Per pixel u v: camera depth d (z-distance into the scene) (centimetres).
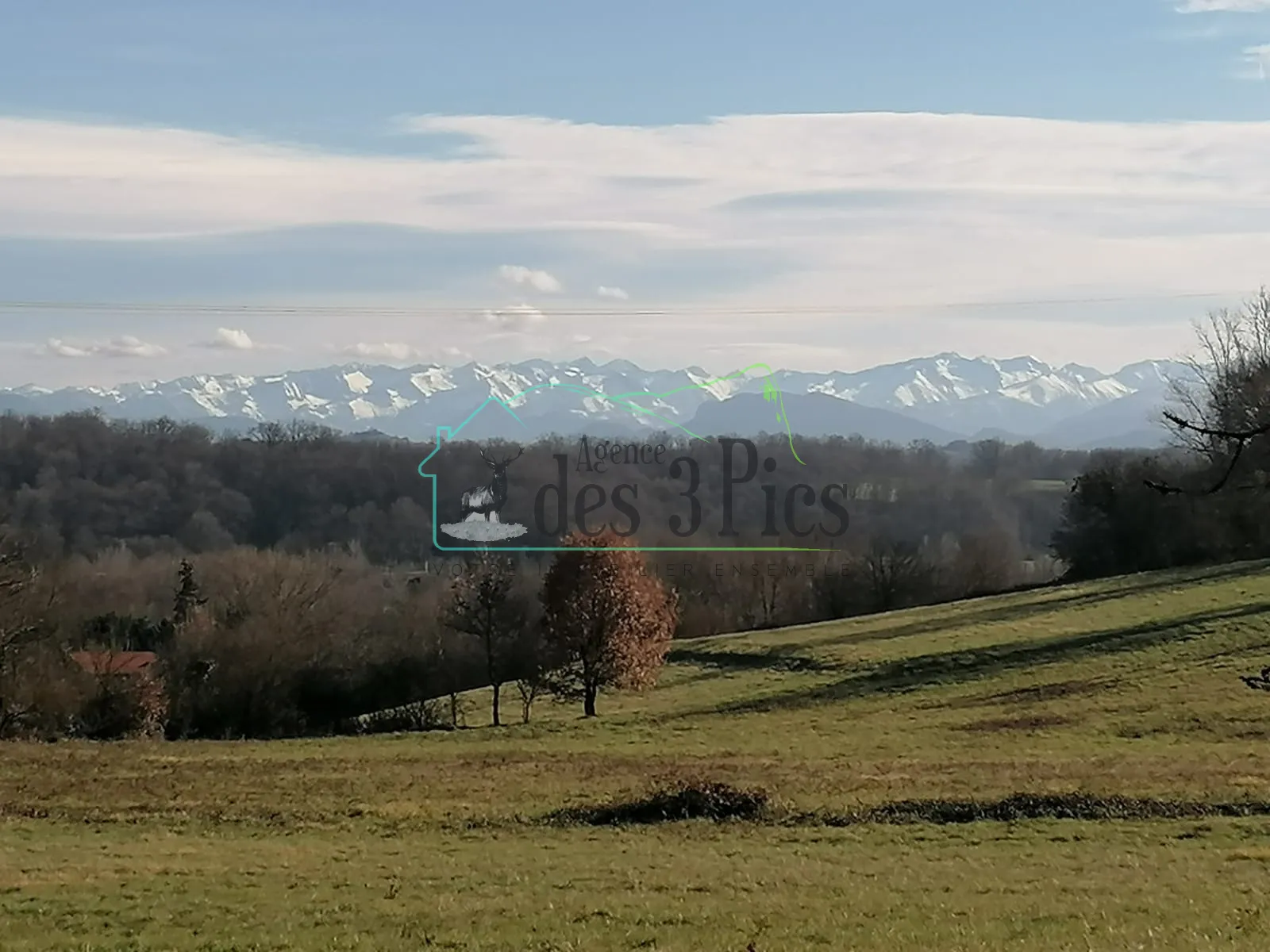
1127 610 8356
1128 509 10481
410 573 9094
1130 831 3191
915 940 2036
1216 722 5322
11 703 6600
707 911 2320
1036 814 3416
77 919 2317
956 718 6038
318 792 4119
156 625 8144
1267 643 6938
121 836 3409
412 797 3988
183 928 2242
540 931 2180
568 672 7431
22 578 6838
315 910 2377
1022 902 2377
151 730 6912
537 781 4322
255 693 7488
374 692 7875
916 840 3158
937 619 9194
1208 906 2306
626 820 3516
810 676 7731
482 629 7456
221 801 3938
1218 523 9806
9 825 3584
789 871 2733
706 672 8431
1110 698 6109
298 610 7931
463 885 2625
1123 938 2025
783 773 4294
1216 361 6725
